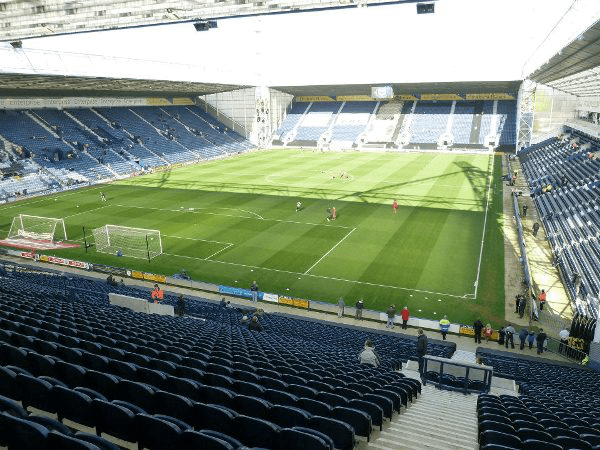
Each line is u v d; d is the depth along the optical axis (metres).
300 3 22.41
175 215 40.44
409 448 6.88
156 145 72.88
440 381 12.98
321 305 23.86
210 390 6.48
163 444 4.79
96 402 5.28
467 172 59.34
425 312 23.47
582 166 47.97
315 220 38.19
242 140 90.38
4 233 36.66
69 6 24.64
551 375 15.06
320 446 4.84
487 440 6.30
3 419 4.21
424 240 33.34
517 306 23.16
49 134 62.22
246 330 17.50
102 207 43.81
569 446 6.11
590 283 24.11
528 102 70.25
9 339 8.65
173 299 24.16
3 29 28.84
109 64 50.44
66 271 29.45
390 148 83.44
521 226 34.81
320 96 99.25
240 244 32.94
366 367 12.05
